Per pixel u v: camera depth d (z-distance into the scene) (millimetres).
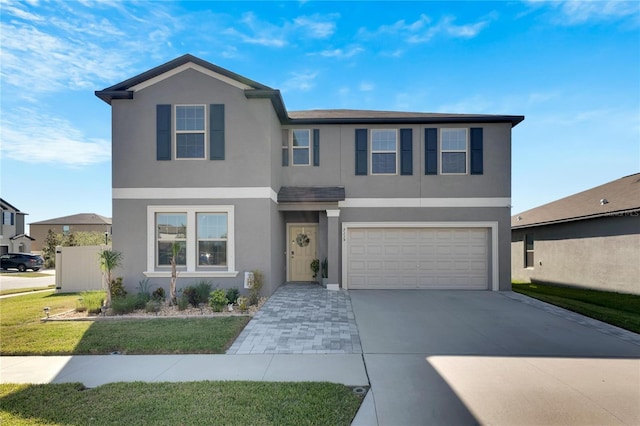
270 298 10867
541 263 17609
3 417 3961
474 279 12953
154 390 4598
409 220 13031
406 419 3959
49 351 6211
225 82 11094
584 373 5281
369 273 13094
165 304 10016
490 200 12930
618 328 7824
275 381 4945
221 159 11062
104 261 9617
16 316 8773
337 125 13305
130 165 11078
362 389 4738
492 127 13023
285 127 13367
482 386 4816
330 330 7551
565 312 9359
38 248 44531
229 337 6855
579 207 16000
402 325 7980
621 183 16531
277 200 12273
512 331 7555
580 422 3906
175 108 11109
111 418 3914
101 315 8805
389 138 13273
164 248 11156
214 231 11156
